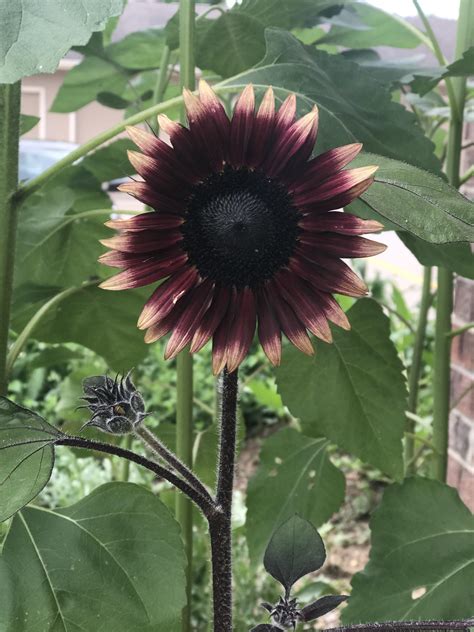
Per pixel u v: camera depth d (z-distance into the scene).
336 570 1.15
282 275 0.29
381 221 0.40
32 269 0.62
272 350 0.29
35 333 0.61
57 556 0.38
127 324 0.61
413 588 0.50
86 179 0.69
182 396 0.55
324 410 0.53
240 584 0.94
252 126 0.29
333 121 0.42
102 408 0.32
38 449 0.32
